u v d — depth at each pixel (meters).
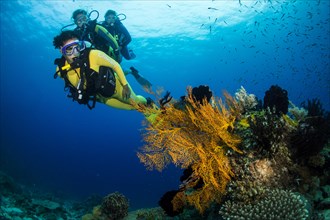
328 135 4.36
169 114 4.40
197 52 39.34
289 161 3.72
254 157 3.67
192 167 3.82
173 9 29.33
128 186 45.38
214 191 3.79
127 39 9.19
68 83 4.87
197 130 4.17
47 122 97.25
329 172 4.05
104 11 29.11
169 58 40.84
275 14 31.28
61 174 44.56
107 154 112.50
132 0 27.91
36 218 10.59
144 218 5.39
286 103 4.50
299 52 40.78
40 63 46.56
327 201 3.57
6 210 10.38
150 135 4.33
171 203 4.15
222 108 4.11
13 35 36.78
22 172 31.72
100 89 4.81
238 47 38.78
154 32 33.12
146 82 7.22
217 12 29.84
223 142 3.91
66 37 4.58
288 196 3.15
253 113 4.22
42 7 28.14
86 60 4.61
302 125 4.17
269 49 40.47
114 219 5.79
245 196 3.40
